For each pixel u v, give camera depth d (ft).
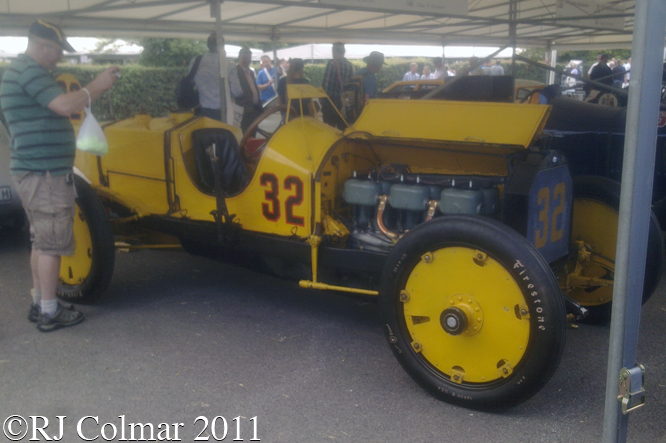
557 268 11.29
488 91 13.89
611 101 21.93
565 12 26.03
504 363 9.05
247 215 12.48
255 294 14.74
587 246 12.59
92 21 27.43
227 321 13.06
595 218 12.58
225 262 14.29
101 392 10.07
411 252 9.52
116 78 11.50
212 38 23.68
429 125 11.24
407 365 9.92
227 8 26.86
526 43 46.37
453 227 9.07
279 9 27.86
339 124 15.48
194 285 15.35
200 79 24.04
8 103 11.32
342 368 10.96
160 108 59.21
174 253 18.17
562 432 8.94
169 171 13.67
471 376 9.40
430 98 14.23
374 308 13.92
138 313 13.46
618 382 6.47
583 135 17.10
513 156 10.60
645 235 6.23
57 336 12.23
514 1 27.04
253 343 11.97
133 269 16.60
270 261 12.91
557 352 8.52
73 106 11.10
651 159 6.06
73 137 12.05
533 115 10.57
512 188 9.90
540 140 10.84
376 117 11.89
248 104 26.40
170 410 9.57
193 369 10.87
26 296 14.53
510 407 9.18
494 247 8.73
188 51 63.36
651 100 5.92
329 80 25.46
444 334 9.52
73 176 12.19
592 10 27.84
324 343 12.00
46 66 11.56
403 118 11.60
